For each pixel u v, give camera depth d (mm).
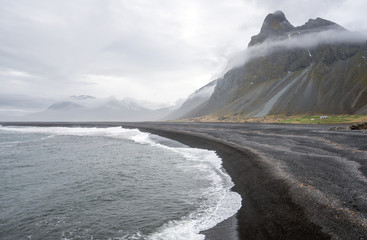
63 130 95438
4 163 27453
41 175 21312
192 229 10031
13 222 11469
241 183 15836
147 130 73000
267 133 42781
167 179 18422
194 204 12875
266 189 13656
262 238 8625
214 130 56938
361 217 9023
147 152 33156
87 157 30453
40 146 43906
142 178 19000
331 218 9211
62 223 11227
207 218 10977
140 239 9453
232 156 24562
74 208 13070
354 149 22297
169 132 58406
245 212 11117
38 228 10781
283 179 14555
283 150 24266
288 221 9539
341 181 13336
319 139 30281
